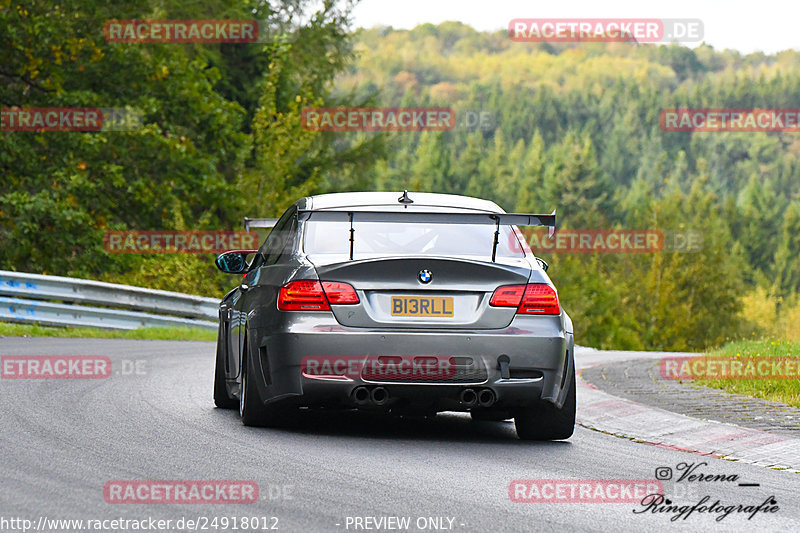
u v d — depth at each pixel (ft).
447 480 66.80
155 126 326.44
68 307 219.20
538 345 81.46
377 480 65.72
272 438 81.20
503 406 82.53
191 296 239.50
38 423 83.10
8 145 310.65
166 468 66.39
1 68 328.29
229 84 456.86
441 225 87.20
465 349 80.43
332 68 469.57
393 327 80.43
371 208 88.22
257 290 88.53
